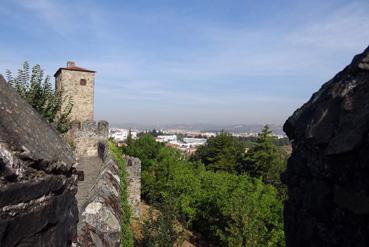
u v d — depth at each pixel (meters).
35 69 14.02
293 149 7.07
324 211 5.51
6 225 2.88
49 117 14.23
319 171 5.63
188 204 31.67
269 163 49.03
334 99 5.54
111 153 19.31
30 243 3.29
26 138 3.51
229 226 24.17
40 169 3.54
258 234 22.80
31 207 3.30
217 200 27.92
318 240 5.68
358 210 4.53
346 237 4.89
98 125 26.67
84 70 33.78
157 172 36.91
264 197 27.72
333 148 5.00
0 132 3.16
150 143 40.16
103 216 7.40
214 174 37.38
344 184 4.94
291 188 7.03
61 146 4.46
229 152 54.34
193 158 61.69
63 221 4.14
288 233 7.06
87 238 6.20
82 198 10.30
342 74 5.80
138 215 28.55
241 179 35.84
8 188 2.93
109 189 9.85
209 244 29.14
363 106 4.82
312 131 5.73
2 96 3.68
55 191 3.88
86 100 34.00
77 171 4.78
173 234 20.73
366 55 5.08
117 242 7.16
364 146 4.50
